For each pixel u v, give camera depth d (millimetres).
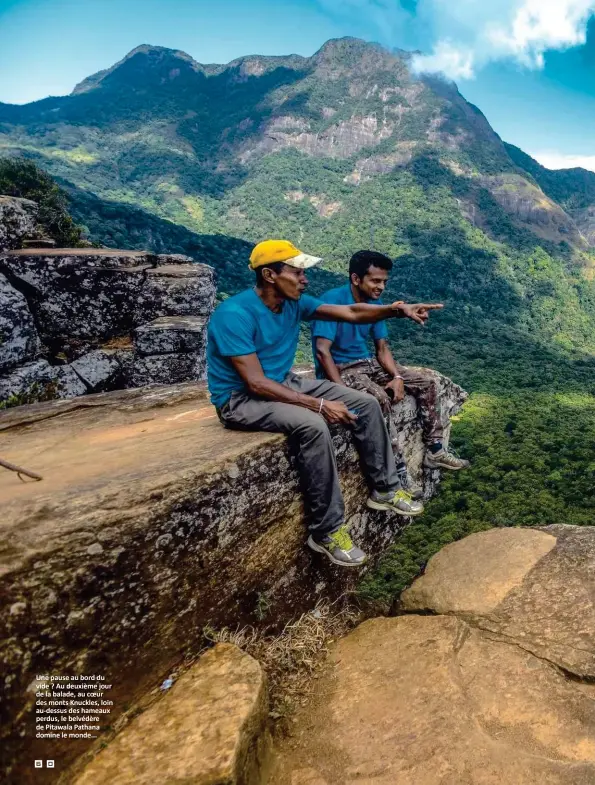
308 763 1878
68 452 2668
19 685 1581
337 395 2736
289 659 2346
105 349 7289
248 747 1743
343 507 2523
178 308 7527
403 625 2527
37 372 6934
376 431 2801
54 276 7254
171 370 7043
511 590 2570
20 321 6938
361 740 1919
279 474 2449
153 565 1911
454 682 2107
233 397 2592
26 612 1601
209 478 2117
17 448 2857
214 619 2182
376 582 3305
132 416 3418
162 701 1888
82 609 1722
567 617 2336
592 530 2930
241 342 2463
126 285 7430
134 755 1667
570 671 2072
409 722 1962
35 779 1583
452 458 3727
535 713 1923
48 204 15953
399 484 2930
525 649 2221
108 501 1871
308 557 2682
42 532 1693
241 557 2281
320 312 2771
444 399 4211
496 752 1789
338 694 2170
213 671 1989
